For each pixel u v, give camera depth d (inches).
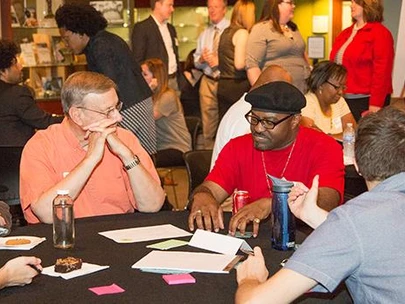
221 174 125.0
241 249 100.0
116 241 103.9
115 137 120.3
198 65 297.7
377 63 227.3
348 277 74.5
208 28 295.1
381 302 72.4
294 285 71.8
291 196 98.1
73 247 100.8
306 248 72.4
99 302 80.1
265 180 123.8
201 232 106.3
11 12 261.9
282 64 226.5
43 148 122.0
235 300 76.6
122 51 182.1
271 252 99.0
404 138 75.1
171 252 98.0
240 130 140.9
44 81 269.9
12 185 153.6
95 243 102.9
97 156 116.5
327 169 120.3
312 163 122.0
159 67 230.1
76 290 83.8
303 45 230.5
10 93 191.3
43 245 102.1
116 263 93.7
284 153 123.1
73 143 122.0
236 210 114.1
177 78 301.7
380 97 228.8
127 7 283.9
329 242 71.7
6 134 191.2
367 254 71.2
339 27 354.6
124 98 181.3
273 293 72.1
